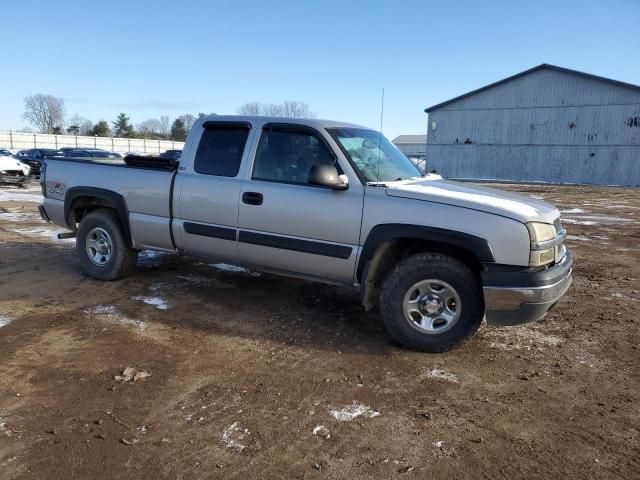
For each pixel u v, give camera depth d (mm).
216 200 5121
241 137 5137
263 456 2836
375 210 4371
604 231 12047
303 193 4684
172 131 90000
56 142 60562
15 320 4832
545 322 5207
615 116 35188
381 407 3416
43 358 4023
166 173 5484
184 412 3279
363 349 4402
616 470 2787
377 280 4656
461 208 4129
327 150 4676
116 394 3480
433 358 4250
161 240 5617
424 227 4180
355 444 2977
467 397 3588
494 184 35500
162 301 5512
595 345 4598
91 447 2881
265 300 5656
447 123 42094
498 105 39656
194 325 4836
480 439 3061
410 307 4332
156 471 2686
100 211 6121
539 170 38719
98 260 6207
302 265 4801
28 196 16281
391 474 2713
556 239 4230
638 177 34938
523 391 3695
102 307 5266
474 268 4316
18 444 2889
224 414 3268
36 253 7691
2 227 9977
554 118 37531
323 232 4590
